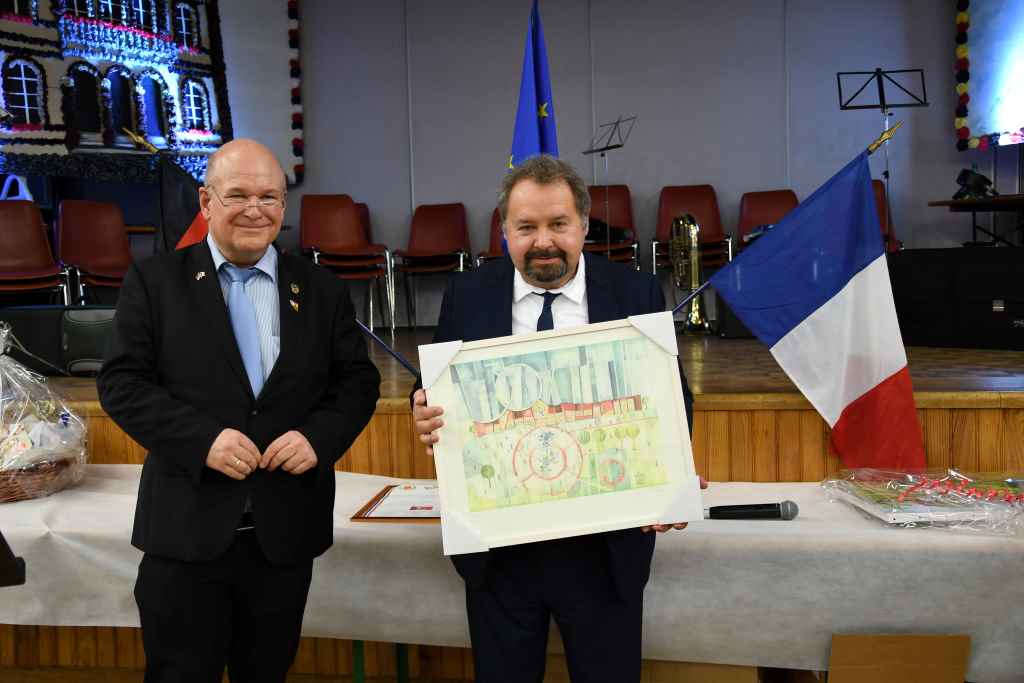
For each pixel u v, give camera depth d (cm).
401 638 218
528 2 688
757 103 673
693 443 252
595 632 158
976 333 427
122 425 152
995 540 195
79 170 574
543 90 280
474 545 146
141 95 597
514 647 159
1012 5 604
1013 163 646
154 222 639
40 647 267
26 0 543
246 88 655
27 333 354
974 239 646
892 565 198
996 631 197
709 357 371
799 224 244
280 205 156
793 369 244
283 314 161
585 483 150
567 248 150
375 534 214
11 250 521
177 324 156
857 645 199
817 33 664
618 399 151
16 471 233
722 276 246
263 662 169
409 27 695
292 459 153
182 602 157
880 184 616
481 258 625
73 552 221
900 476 229
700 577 205
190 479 155
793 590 203
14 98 544
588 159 691
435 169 702
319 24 693
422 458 258
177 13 614
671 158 684
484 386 150
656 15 678
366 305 700
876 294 239
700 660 210
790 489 241
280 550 157
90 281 522
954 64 649
